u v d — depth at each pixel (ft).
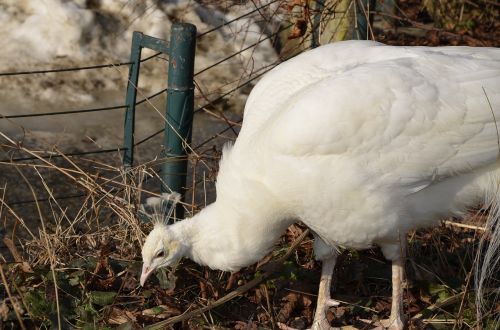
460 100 18.31
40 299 19.33
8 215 25.40
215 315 19.86
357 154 17.95
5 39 32.99
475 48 19.97
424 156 18.22
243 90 32.89
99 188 22.16
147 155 29.27
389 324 19.69
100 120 31.27
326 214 18.48
